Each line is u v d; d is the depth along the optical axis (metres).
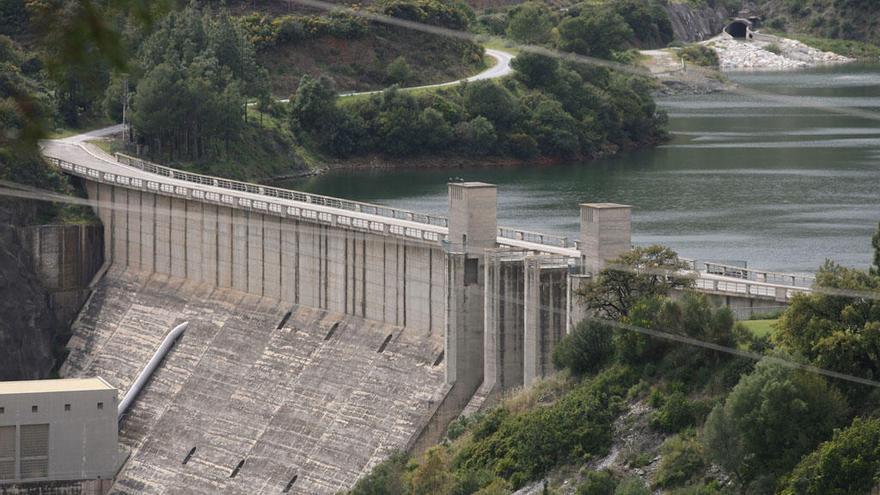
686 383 145.38
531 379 171.25
